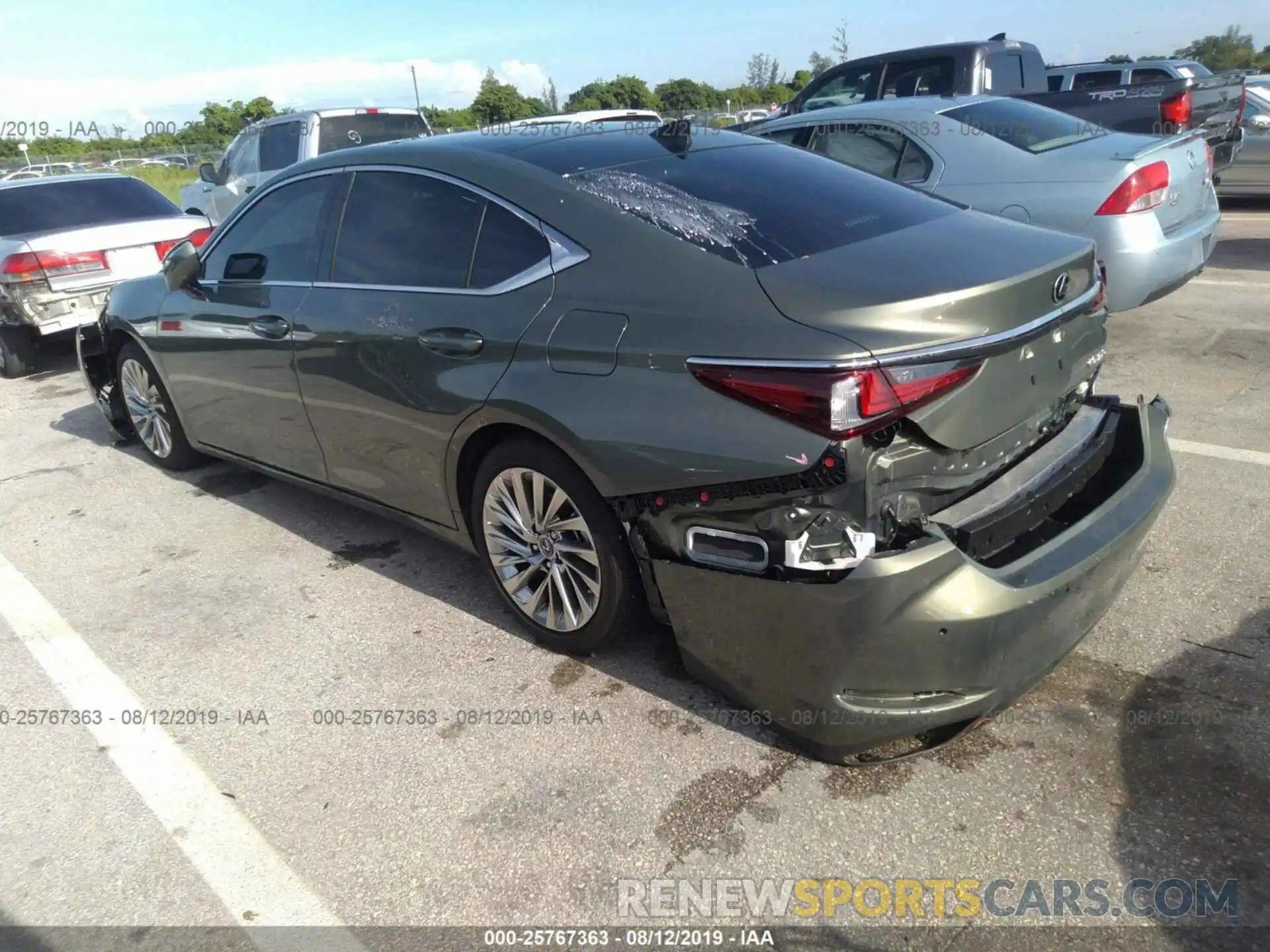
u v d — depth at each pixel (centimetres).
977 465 244
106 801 266
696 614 254
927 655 222
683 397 240
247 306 389
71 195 782
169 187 2167
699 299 246
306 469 398
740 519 233
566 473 277
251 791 265
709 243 261
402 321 316
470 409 293
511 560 317
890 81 895
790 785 250
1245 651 289
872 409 214
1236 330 615
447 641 332
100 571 406
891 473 223
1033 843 226
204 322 414
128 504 480
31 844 251
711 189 293
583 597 296
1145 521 258
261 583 385
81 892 234
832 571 222
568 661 313
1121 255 518
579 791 254
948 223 286
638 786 254
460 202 312
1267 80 1239
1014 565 232
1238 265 802
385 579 381
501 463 298
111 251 731
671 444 240
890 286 229
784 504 225
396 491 351
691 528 245
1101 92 945
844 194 303
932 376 219
